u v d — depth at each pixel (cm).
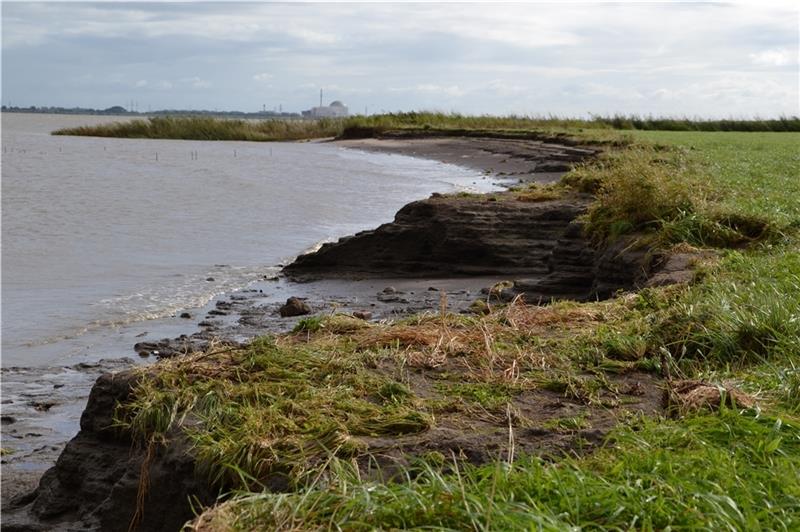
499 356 692
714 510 399
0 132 8950
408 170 3988
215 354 698
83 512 655
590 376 655
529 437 541
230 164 4438
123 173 3856
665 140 3731
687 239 1209
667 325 740
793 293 806
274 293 1513
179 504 563
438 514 407
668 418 562
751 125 5838
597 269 1321
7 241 1939
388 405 584
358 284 1595
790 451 486
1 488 734
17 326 1231
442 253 1672
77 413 911
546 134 4878
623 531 395
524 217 1702
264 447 527
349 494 432
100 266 1694
